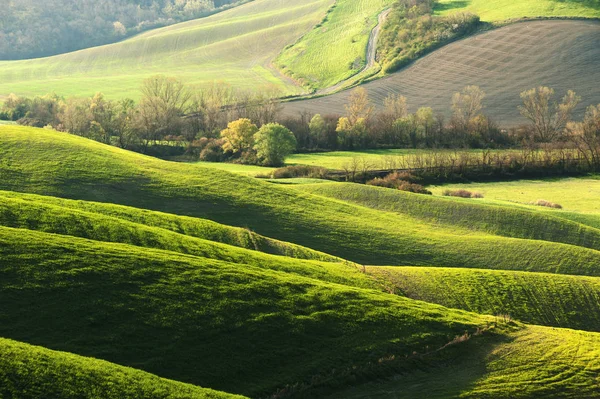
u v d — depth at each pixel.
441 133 135.50
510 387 34.19
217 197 71.12
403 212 82.44
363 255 63.19
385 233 69.56
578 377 35.66
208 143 127.31
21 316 32.25
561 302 52.09
